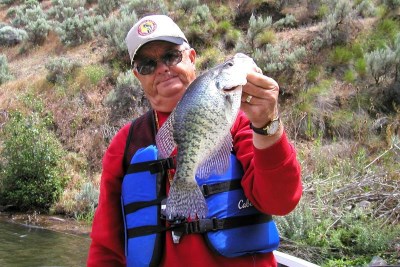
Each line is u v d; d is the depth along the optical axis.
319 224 7.26
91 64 15.14
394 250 6.63
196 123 1.98
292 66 11.99
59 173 11.38
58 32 17.52
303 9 14.47
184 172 2.01
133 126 2.68
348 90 11.28
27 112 13.65
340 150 9.77
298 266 3.79
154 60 2.48
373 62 11.06
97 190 10.74
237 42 13.93
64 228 9.51
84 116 13.26
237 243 2.33
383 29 12.49
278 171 2.08
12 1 22.22
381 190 7.97
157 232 2.43
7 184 11.09
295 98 11.55
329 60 12.10
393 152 9.16
